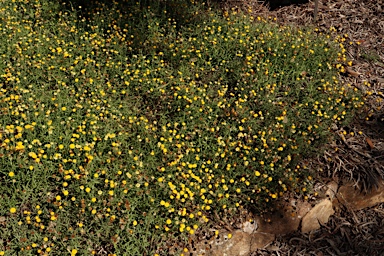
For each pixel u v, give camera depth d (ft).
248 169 4.30
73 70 5.00
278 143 4.50
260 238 4.14
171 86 4.98
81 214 3.84
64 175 4.02
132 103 4.87
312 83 5.13
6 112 4.37
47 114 4.40
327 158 4.60
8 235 3.69
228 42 5.55
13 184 3.85
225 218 4.12
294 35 5.74
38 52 5.14
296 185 4.32
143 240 3.83
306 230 4.26
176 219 3.91
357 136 4.85
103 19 5.84
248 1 6.59
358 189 4.46
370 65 5.66
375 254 4.14
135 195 4.02
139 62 5.27
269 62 5.43
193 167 4.25
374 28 6.11
